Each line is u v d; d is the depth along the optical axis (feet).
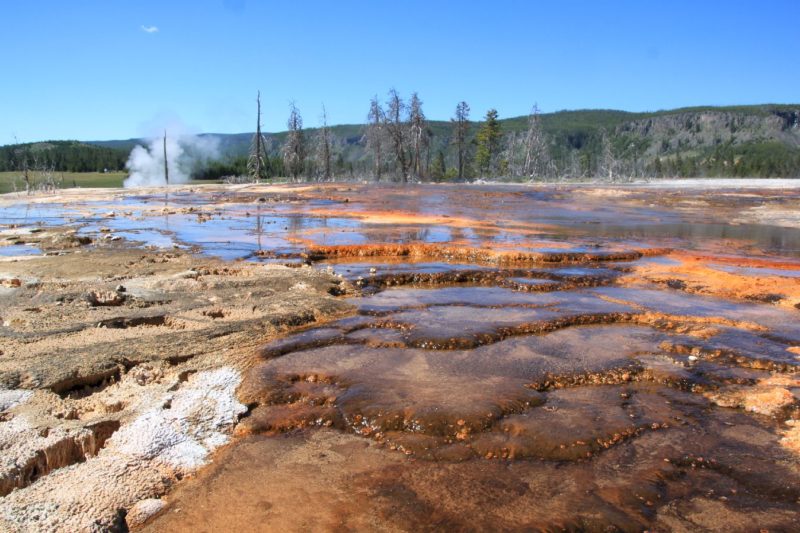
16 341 21.39
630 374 19.74
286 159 176.45
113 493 12.85
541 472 13.91
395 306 27.63
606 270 36.65
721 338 23.11
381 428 15.84
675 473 13.98
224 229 54.75
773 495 13.10
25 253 40.50
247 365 19.99
